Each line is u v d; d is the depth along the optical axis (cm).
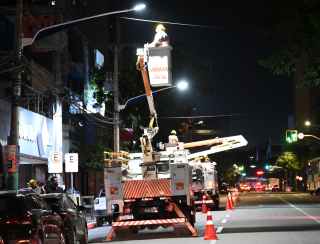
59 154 3091
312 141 10412
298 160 13025
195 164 3356
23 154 3266
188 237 2297
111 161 2389
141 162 2416
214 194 4238
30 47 3947
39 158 3547
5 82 3303
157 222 2330
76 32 5038
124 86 5112
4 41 3816
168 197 2364
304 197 7794
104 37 6256
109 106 5166
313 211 4069
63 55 4500
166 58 2445
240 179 19175
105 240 2331
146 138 2436
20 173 3719
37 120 3588
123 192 2369
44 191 2602
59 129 3322
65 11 4566
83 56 5231
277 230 2516
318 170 8988
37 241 1438
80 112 4812
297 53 2116
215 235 2172
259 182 17125
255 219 3275
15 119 2333
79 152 4931
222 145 2892
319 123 12231
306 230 2506
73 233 1783
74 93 4734
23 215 1431
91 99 5325
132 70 5175
